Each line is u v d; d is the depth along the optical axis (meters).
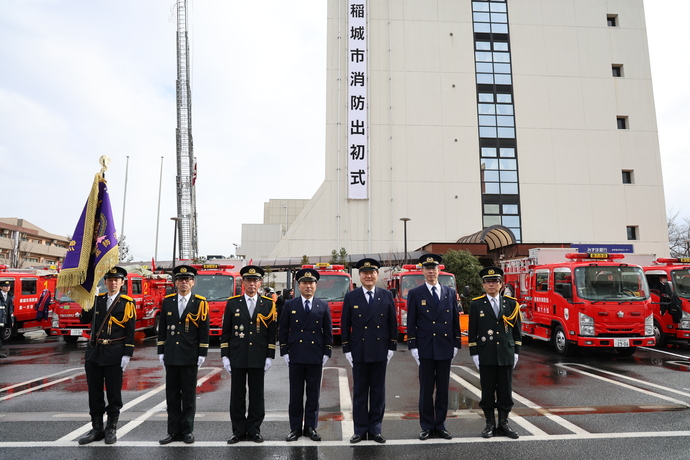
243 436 5.70
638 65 39.56
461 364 11.25
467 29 38.78
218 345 15.26
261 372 5.75
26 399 7.66
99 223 6.11
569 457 4.98
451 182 36.88
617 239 37.09
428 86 37.84
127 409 7.03
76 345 15.25
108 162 6.31
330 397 7.93
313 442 5.54
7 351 13.81
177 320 5.70
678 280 13.57
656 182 38.09
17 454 5.09
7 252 65.50
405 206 36.44
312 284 5.93
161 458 4.98
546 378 9.33
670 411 6.82
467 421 6.42
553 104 38.41
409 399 7.79
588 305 11.48
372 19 38.28
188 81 47.50
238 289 16.25
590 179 37.69
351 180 36.41
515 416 6.59
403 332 16.28
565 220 37.00
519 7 39.44
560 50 39.16
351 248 35.94
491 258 31.89
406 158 36.94
